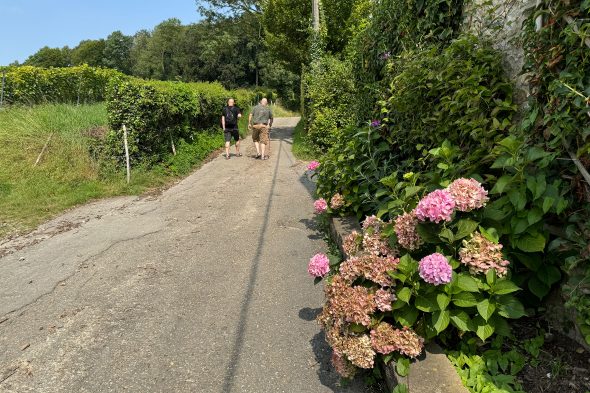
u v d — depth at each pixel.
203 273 4.37
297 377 2.71
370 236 2.74
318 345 3.04
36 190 7.50
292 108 51.00
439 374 2.22
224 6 33.09
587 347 2.26
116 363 2.92
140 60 73.19
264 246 5.09
